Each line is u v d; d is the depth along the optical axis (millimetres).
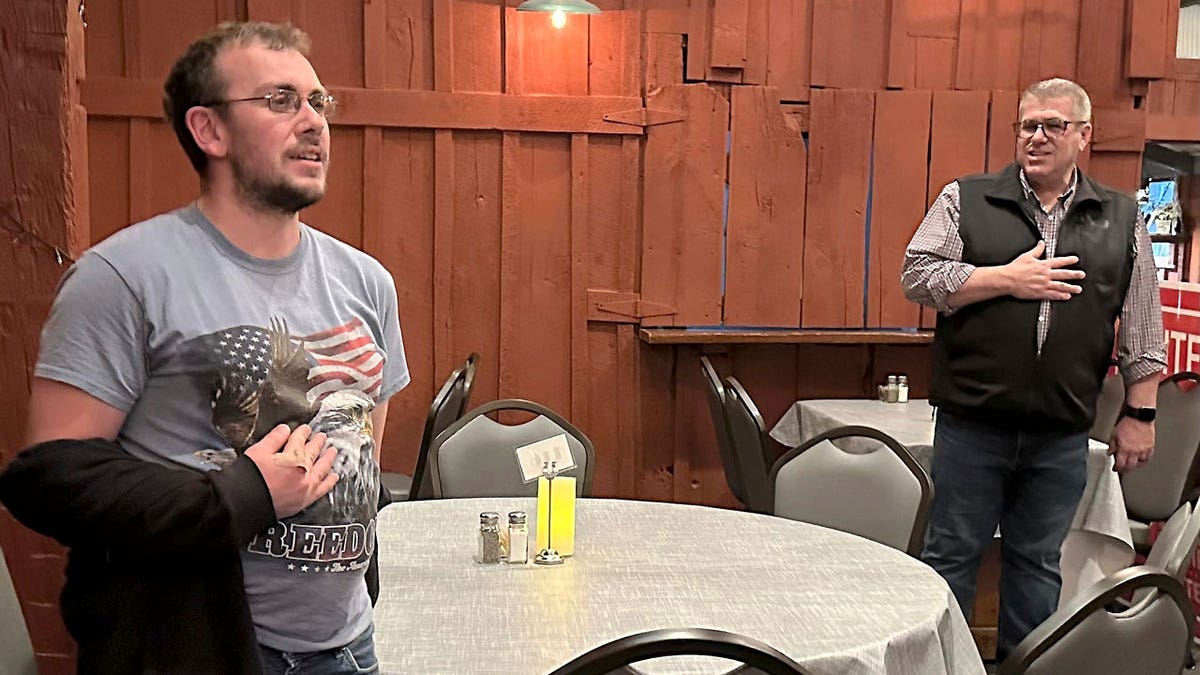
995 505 2990
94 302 1263
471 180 4293
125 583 1265
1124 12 4477
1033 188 2953
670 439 4480
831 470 2762
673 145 4348
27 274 2184
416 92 4195
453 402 3635
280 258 1388
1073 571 3459
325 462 1340
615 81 4309
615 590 2029
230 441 1320
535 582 2064
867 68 4430
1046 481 2945
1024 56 4473
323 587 1376
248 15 4082
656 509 2627
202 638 1267
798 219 4438
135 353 1282
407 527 2424
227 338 1307
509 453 3076
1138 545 3754
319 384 1376
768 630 1830
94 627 1273
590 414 4438
